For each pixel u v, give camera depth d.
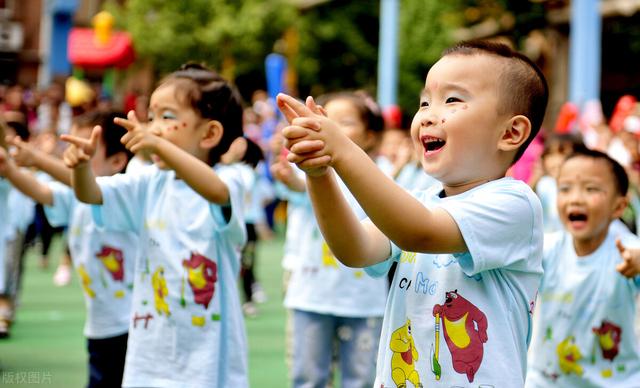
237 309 4.14
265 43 23.81
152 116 4.21
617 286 4.23
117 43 19.89
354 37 26.34
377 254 2.75
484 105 2.63
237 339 4.10
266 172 15.33
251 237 8.61
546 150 7.44
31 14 26.38
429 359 2.71
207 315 4.02
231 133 4.29
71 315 8.16
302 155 2.25
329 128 2.26
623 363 4.27
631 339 4.27
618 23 20.81
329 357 5.07
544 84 2.79
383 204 2.31
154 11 23.75
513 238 2.64
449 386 2.68
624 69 21.72
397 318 2.82
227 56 23.84
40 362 6.19
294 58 24.61
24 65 26.38
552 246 4.44
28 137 7.03
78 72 20.70
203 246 4.05
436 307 2.72
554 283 4.36
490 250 2.57
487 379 2.64
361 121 5.36
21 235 7.38
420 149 2.75
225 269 4.10
